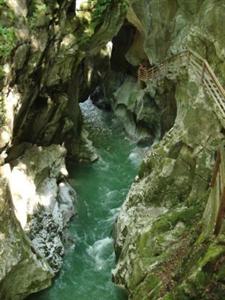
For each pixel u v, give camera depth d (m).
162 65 21.47
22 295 16.02
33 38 16.83
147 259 15.73
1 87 15.67
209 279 12.31
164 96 23.47
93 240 19.25
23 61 16.56
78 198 21.47
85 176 23.06
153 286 14.81
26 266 15.73
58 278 17.38
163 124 24.44
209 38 17.91
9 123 16.20
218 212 12.82
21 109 17.70
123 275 16.55
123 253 17.25
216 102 15.12
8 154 17.97
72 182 22.44
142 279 15.48
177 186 17.62
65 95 20.38
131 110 27.05
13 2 16.16
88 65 25.67
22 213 17.20
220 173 13.80
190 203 16.84
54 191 19.44
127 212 18.58
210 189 15.60
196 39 18.50
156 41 22.47
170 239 15.85
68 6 18.52
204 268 12.43
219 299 12.09
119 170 23.81
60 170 20.53
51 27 17.81
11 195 16.28
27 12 16.70
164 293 13.97
